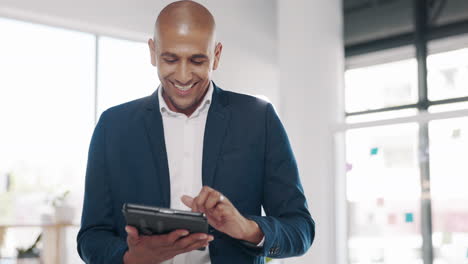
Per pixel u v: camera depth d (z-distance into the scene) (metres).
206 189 0.87
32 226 4.06
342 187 4.36
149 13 5.04
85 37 4.97
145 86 5.23
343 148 4.39
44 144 5.63
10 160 5.66
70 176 5.54
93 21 4.74
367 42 5.95
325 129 4.52
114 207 1.13
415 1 5.65
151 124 1.12
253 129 1.12
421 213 4.20
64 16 4.59
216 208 0.87
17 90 5.76
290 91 4.65
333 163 4.39
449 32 5.45
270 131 1.13
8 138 5.71
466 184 4.08
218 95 1.14
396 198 4.29
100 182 1.13
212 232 1.06
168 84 1.04
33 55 5.73
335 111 4.63
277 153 1.12
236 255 1.07
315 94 4.59
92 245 1.05
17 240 4.59
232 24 5.63
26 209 4.62
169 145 1.12
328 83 4.64
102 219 1.12
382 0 5.88
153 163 1.10
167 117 1.13
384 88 5.82
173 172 1.10
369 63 5.94
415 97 5.60
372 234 4.30
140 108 1.15
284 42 4.73
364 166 4.35
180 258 1.09
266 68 5.85
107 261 1.00
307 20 4.63
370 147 4.34
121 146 1.12
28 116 5.71
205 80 1.04
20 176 5.59
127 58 5.13
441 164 4.20
